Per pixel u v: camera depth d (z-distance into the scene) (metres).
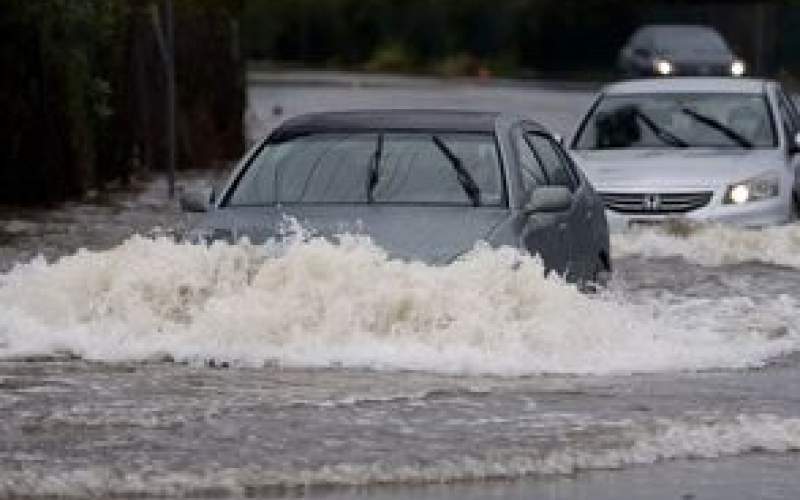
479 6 196.62
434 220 36.94
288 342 35.00
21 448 27.95
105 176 70.88
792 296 45.62
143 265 36.66
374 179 38.47
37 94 63.59
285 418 30.09
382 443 28.52
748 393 33.03
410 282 35.28
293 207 38.06
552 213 38.50
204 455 27.66
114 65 70.81
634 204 53.16
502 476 27.05
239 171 39.50
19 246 52.12
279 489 26.08
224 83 86.00
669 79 60.72
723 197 53.16
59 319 36.66
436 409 30.95
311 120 40.50
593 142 57.41
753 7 175.62
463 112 41.09
